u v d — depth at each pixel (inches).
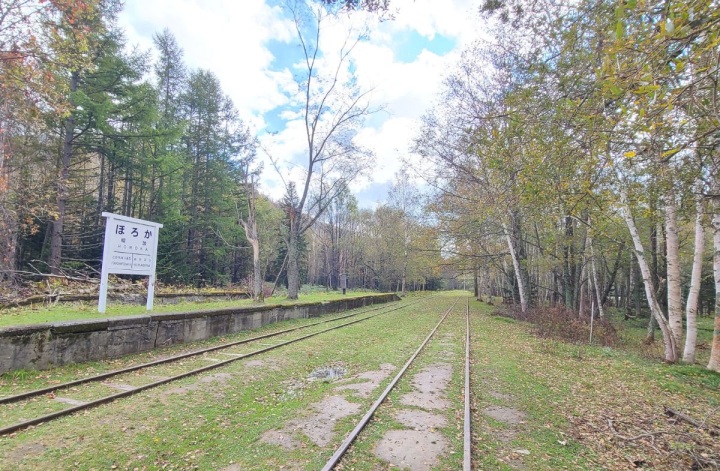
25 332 288.7
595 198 265.7
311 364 404.5
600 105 195.9
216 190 1327.5
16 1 389.4
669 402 301.9
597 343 588.7
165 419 225.1
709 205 280.5
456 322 792.9
